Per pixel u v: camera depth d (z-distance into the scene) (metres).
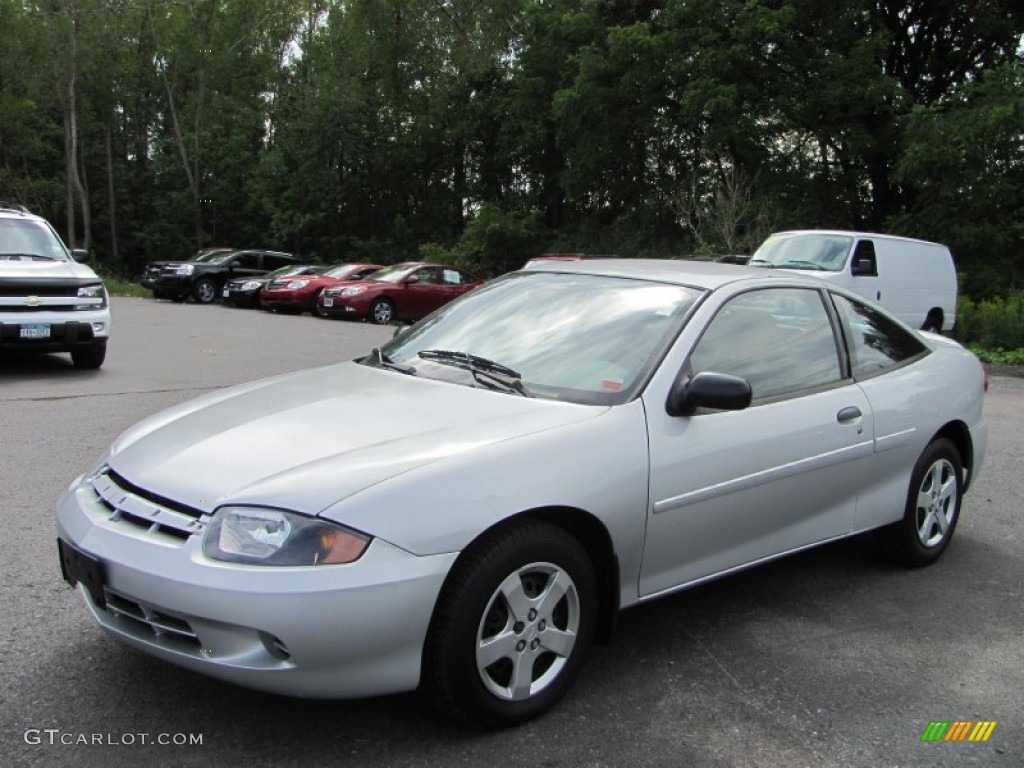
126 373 10.56
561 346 3.73
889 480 4.38
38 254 10.60
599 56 27.83
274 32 46.09
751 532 3.71
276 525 2.61
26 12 43.72
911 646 3.69
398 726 2.95
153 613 2.70
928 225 21.66
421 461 2.81
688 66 25.69
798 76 24.33
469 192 39.53
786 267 13.52
